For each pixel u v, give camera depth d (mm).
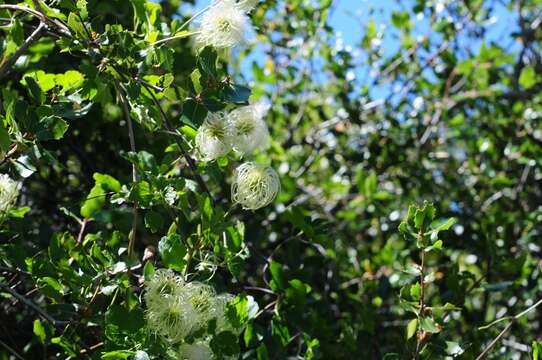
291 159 2297
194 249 1171
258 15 2064
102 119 1816
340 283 1915
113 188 1301
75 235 1621
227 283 1482
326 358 1539
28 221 1442
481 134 2432
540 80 2416
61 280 1215
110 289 1177
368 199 2057
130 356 1104
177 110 1747
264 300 1689
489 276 1645
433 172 2484
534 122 2396
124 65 1227
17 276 1447
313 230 1485
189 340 1122
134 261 1204
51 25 1232
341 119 2354
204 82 1189
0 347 1548
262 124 1194
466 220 2170
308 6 2174
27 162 1188
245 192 1181
